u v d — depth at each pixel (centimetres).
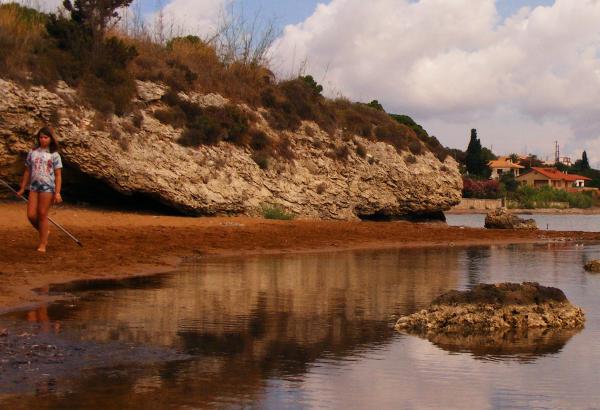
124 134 2456
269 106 3234
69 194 2483
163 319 861
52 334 751
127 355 675
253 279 1280
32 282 1114
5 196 2281
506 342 791
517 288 929
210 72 3142
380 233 2530
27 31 2577
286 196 2911
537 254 2019
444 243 2416
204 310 936
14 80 2270
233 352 705
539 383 624
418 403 560
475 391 597
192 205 2508
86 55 2564
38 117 2270
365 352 726
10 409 512
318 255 1831
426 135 4097
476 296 905
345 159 3334
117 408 521
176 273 1334
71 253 1441
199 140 2697
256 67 3400
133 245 1680
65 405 524
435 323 860
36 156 1393
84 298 997
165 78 2812
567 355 732
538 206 9425
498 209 3456
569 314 905
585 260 1823
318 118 3375
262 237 2108
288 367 656
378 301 1055
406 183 3591
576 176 12756
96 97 2442
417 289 1197
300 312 945
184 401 543
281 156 3042
